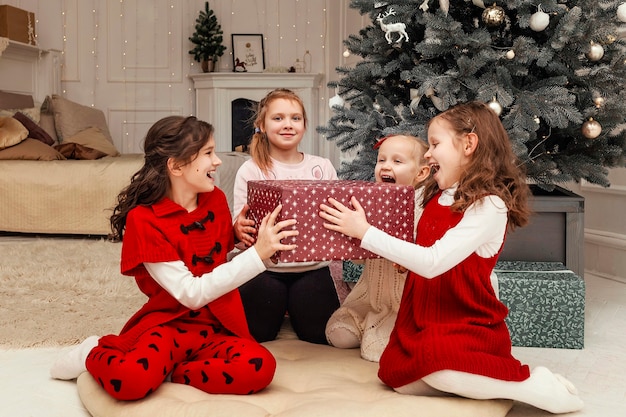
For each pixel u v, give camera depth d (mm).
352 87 2861
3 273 2998
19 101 5246
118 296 2627
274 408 1488
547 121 2281
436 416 1432
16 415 1538
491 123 1609
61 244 3914
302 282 2066
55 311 2393
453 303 1603
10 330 2152
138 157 4918
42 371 1823
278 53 6562
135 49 6434
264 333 2055
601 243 3275
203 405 1425
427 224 1665
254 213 1714
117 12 6387
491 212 1554
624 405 1628
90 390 1567
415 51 2680
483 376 1479
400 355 1575
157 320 1625
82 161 4395
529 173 2443
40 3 6238
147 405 1448
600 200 3309
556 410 1544
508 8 2361
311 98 6332
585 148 2533
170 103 6500
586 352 2043
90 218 4227
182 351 1619
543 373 1555
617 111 2373
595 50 2312
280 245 1527
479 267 1585
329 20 6422
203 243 1675
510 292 2086
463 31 2490
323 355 1910
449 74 2311
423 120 2488
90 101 6426
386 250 1519
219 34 6488
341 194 1559
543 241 2453
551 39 2299
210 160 1661
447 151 1611
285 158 2129
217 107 6254
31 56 5766
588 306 2629
